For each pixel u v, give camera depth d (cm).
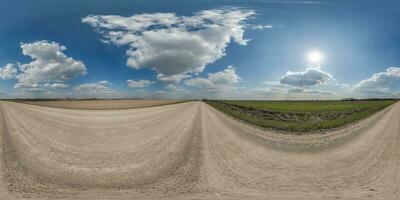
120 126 2575
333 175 1222
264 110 4575
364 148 1655
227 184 1124
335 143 1819
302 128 2477
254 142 1864
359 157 1476
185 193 1038
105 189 1084
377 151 1578
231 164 1378
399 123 2580
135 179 1192
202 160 1436
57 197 1008
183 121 2833
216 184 1126
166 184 1130
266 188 1081
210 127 2403
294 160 1462
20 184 1132
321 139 1972
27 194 1034
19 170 1294
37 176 1225
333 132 2233
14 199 988
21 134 2034
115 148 1711
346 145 1748
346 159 1451
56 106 5572
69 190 1075
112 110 4756
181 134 2084
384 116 3183
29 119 2873
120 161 1445
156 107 5503
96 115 3697
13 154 1528
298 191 1048
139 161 1439
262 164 1388
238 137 2003
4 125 2414
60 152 1600
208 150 1622
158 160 1449
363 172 1247
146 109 4931
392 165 1330
